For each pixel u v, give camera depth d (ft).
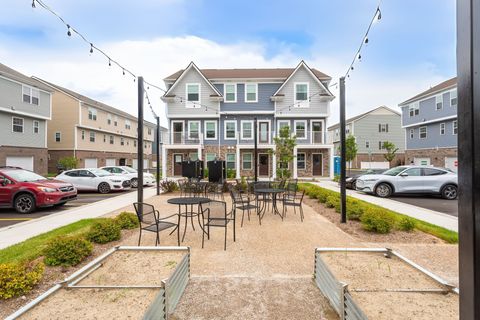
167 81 73.72
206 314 9.07
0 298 9.56
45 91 70.74
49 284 10.77
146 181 52.90
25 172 29.07
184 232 17.97
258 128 71.87
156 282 10.28
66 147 84.64
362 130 118.62
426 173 35.73
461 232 4.72
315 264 11.37
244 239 17.34
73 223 20.63
